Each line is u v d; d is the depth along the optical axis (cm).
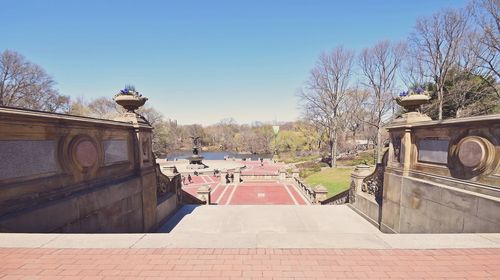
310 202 1495
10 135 302
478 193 385
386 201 623
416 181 513
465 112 2028
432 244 300
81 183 420
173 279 230
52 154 364
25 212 311
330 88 3178
